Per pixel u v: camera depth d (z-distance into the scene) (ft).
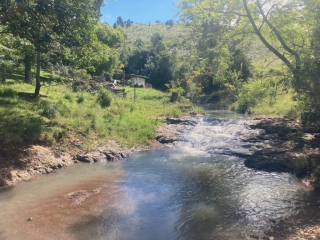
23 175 31.22
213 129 57.41
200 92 135.54
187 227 21.18
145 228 21.03
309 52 33.37
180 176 33.06
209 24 57.00
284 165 35.63
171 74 186.70
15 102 47.11
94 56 50.06
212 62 64.39
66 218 22.30
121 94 85.87
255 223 21.54
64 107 50.39
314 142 42.63
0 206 24.29
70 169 35.35
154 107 78.95
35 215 22.72
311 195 26.86
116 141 46.44
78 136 43.62
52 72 60.80
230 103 107.34
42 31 40.65
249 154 41.55
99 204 25.07
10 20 36.09
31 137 37.29
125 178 32.30
